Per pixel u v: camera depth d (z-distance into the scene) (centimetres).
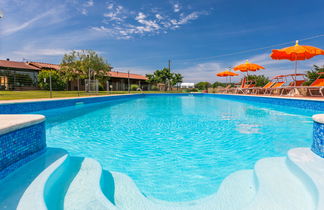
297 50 866
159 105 1144
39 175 164
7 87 1667
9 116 240
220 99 1702
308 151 205
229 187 179
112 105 1146
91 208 135
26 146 197
